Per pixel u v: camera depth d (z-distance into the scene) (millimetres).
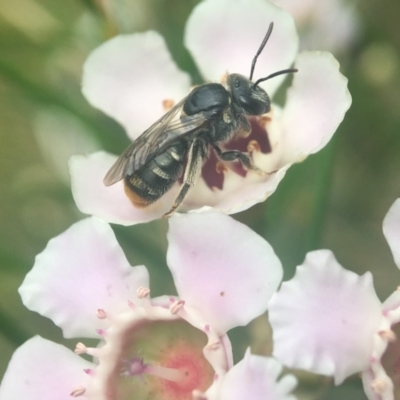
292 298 119
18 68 135
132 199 126
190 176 126
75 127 142
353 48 142
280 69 128
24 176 145
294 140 127
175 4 141
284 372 123
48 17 142
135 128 130
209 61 129
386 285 139
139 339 124
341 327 119
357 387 125
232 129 127
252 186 126
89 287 124
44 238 143
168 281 136
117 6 138
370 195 142
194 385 125
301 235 132
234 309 122
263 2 128
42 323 142
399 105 143
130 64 130
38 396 124
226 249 121
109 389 124
